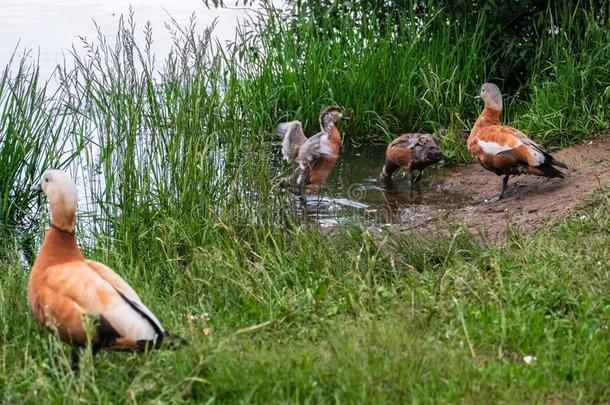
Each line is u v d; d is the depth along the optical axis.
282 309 7.63
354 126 14.79
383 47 14.97
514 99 14.73
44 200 11.47
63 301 6.29
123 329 6.18
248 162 10.74
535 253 8.39
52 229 6.60
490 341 6.86
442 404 5.78
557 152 13.10
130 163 10.00
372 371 6.07
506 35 15.03
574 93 13.77
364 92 14.81
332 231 10.23
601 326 6.97
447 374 6.14
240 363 6.26
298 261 8.95
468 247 9.19
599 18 14.74
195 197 10.10
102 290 6.27
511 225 10.18
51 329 6.42
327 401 5.91
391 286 8.12
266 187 10.53
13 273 8.69
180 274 8.97
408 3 15.58
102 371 6.43
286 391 6.00
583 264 8.00
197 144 10.18
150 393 6.09
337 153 12.62
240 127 11.45
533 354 6.67
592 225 9.31
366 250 8.91
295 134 12.95
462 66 15.17
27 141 11.41
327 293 8.10
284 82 14.88
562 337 6.86
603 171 11.92
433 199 12.21
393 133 14.86
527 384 6.05
